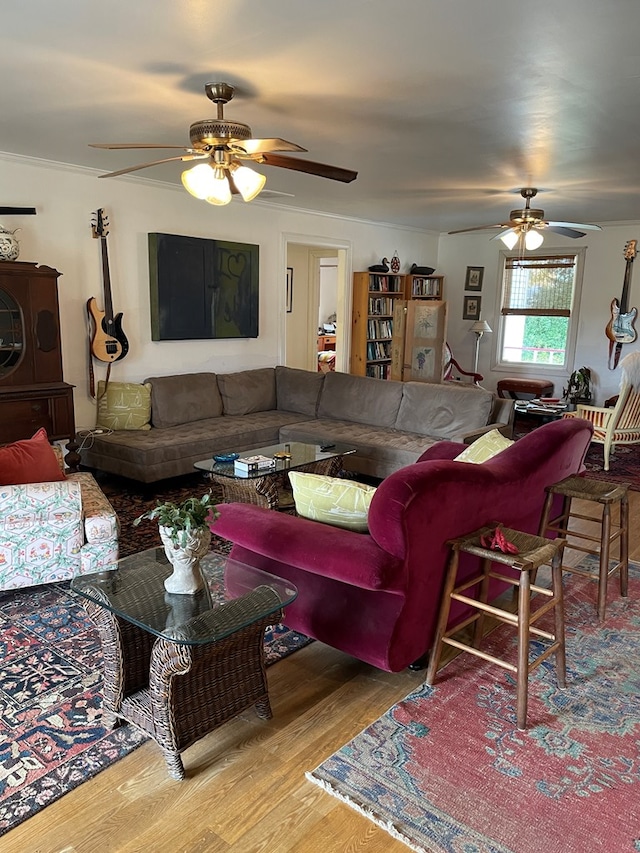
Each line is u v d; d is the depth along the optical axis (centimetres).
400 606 221
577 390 779
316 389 612
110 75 276
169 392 538
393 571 209
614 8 205
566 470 311
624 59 250
